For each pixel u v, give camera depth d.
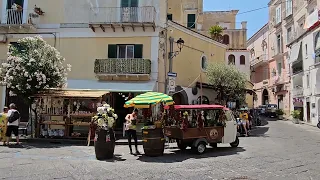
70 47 19.16
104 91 15.46
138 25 18.03
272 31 40.16
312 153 11.16
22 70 14.35
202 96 22.72
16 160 9.54
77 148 12.56
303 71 29.11
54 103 15.09
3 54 19.55
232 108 21.88
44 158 10.01
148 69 17.69
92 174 7.69
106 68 18.03
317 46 25.75
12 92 14.95
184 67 20.91
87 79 18.70
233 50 39.16
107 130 10.20
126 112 18.41
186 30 21.22
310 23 27.59
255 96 35.25
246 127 18.75
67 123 14.83
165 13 18.98
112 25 18.25
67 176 7.45
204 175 7.70
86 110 14.98
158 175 7.65
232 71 21.62
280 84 36.53
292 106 33.03
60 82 15.87
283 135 17.91
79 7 19.41
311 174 7.82
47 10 19.66
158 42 18.33
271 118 34.41
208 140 11.63
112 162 9.52
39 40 15.38
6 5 19.88
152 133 10.75
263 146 13.15
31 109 15.37
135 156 10.77
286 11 35.09
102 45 18.86
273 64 39.84
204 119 12.04
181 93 20.22
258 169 8.43
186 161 9.75
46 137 14.95
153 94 12.23
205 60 23.38
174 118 11.82
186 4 32.91
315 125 24.94
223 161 9.70
